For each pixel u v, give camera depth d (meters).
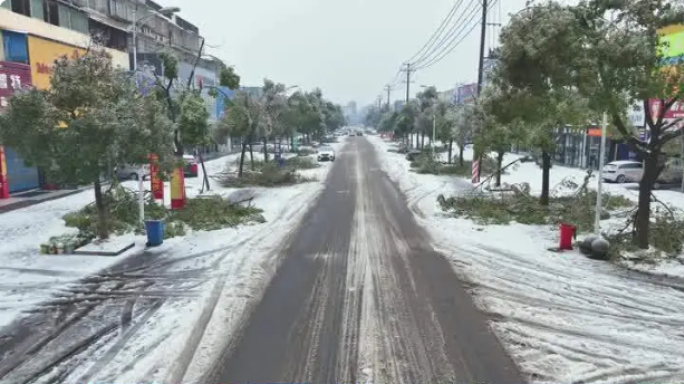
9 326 8.66
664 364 7.35
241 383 6.82
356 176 32.12
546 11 11.68
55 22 26.20
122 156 13.52
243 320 8.88
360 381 6.86
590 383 6.82
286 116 39.28
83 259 12.71
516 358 7.50
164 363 7.34
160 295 10.16
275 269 11.91
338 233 15.77
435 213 19.16
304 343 7.98
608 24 11.63
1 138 12.59
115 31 38.31
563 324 8.72
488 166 33.69
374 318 8.95
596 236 13.09
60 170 13.16
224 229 16.25
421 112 52.47
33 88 12.62
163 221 15.05
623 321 8.86
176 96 22.44
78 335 8.29
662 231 13.58
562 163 39.69
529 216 17.73
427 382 6.82
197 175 31.08
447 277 11.29
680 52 20.72
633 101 12.50
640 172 28.22
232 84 24.84
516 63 12.11
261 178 28.02
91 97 12.86
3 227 16.08
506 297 10.02
